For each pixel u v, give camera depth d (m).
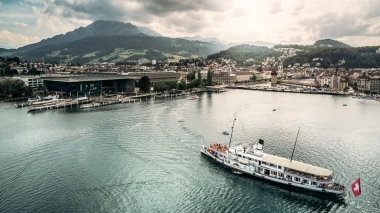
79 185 144.50
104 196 135.00
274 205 130.75
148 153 186.25
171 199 133.62
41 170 160.62
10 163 169.38
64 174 156.00
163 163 171.38
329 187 139.25
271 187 146.50
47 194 136.25
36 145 199.62
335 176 155.12
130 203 129.75
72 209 124.62
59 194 136.25
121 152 187.50
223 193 140.00
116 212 122.94
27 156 179.88
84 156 180.25
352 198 135.25
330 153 189.12
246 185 148.12
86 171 159.62
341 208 128.12
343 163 172.50
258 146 163.75
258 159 157.62
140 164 169.50
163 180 150.75
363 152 191.00
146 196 135.50
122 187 143.25
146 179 151.38
